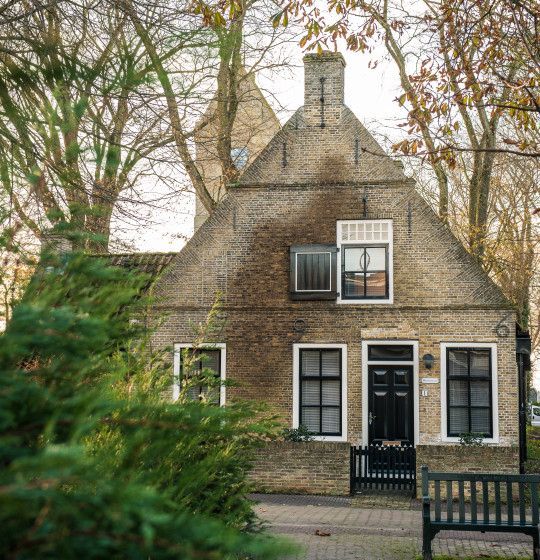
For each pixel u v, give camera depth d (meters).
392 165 18.84
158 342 18.80
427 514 9.20
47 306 2.05
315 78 19.44
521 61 10.09
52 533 1.60
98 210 2.61
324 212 18.98
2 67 3.62
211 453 3.52
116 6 5.84
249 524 4.84
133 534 1.66
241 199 19.31
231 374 18.72
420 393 17.94
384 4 17.62
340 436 18.19
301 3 10.08
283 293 18.83
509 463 16.17
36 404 1.90
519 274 30.14
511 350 17.72
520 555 10.34
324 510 14.45
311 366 18.64
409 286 18.36
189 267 19.11
